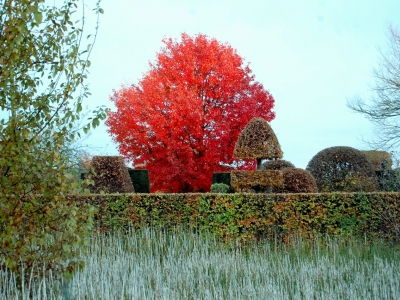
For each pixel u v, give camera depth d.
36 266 5.90
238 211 10.31
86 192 5.91
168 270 7.76
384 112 18.45
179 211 10.48
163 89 18.50
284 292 6.86
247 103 18.06
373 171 12.56
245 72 19.52
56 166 5.83
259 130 12.83
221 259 8.38
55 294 5.93
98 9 6.00
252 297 6.61
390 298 6.85
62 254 5.87
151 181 18.62
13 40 5.37
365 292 6.86
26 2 5.43
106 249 8.80
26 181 5.72
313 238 9.98
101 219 10.45
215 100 18.81
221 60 18.86
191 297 6.62
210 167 18.06
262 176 11.91
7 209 5.52
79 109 5.85
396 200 9.86
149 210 10.53
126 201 10.52
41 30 5.99
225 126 17.55
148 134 18.12
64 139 6.04
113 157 12.90
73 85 5.90
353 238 9.75
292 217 10.13
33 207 5.75
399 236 9.59
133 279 6.75
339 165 12.56
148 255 8.54
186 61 18.77
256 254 9.20
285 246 9.59
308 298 6.57
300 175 12.09
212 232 10.32
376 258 8.31
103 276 6.87
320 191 12.51
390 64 18.77
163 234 10.26
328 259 8.29
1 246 5.64
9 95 5.79
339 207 10.02
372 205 9.93
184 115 17.48
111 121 18.70
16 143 5.48
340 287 6.98
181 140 17.91
